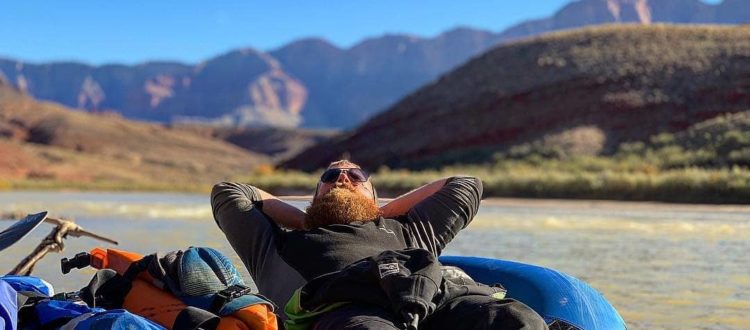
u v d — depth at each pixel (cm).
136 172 11588
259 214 380
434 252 386
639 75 6644
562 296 389
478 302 307
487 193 3656
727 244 1288
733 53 6588
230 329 299
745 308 680
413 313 293
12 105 16525
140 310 340
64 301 322
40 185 6153
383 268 303
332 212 360
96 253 386
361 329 291
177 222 1573
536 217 2092
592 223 1838
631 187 3350
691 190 3180
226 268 346
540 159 5819
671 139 5409
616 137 5991
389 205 416
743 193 3045
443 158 6725
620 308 682
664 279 855
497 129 6775
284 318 340
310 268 340
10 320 286
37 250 441
